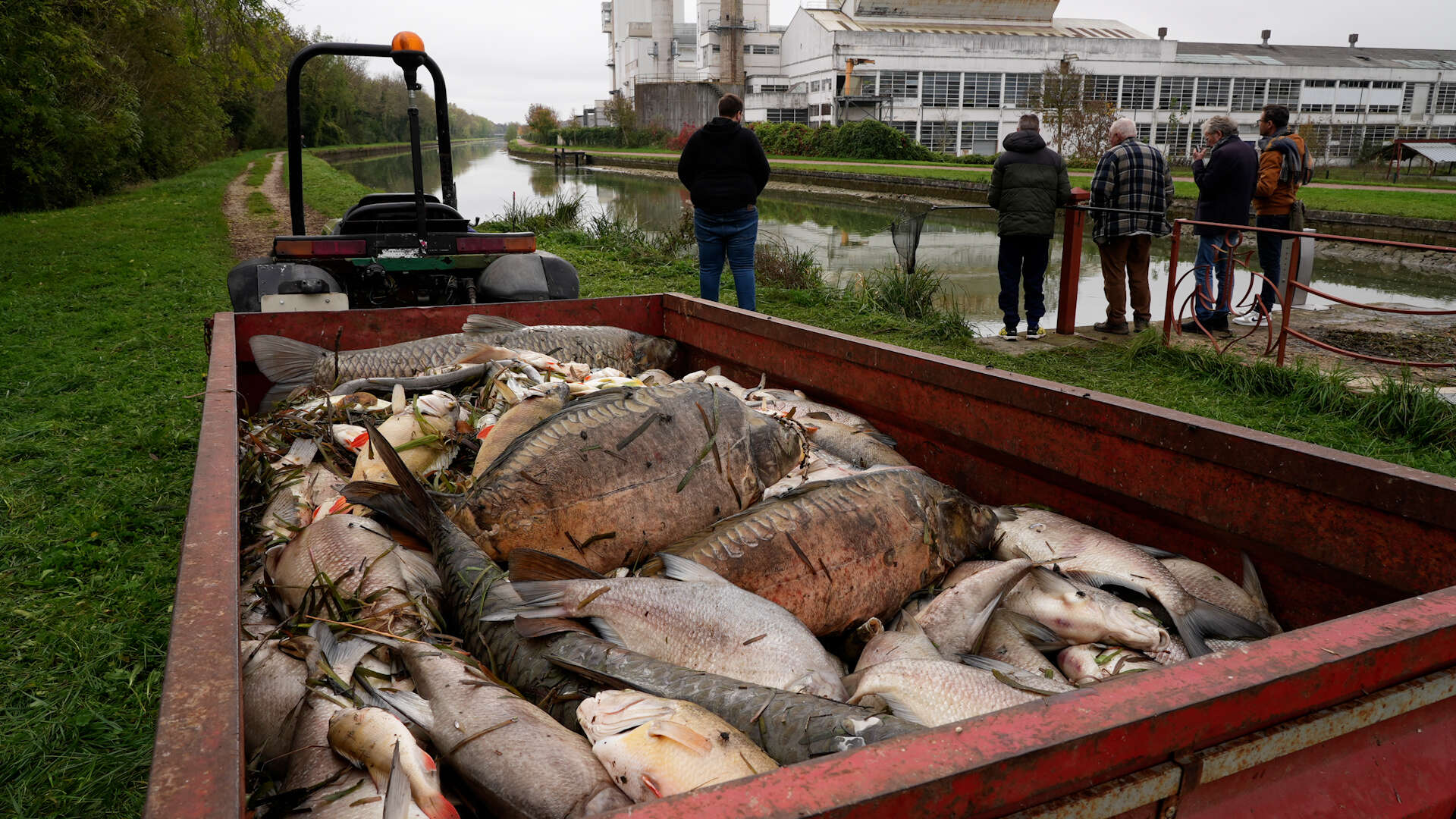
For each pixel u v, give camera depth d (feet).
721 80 269.03
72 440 18.84
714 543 8.12
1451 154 124.26
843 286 42.86
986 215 79.00
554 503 8.68
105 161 95.50
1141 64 205.67
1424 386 21.06
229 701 4.24
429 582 8.11
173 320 31.96
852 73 202.28
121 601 12.18
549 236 60.23
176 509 15.31
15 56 75.72
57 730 9.51
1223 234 29.50
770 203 97.76
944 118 208.33
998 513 9.64
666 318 17.60
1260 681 4.29
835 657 7.54
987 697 6.43
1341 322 31.68
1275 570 7.93
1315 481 7.34
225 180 122.62
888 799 3.50
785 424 11.01
